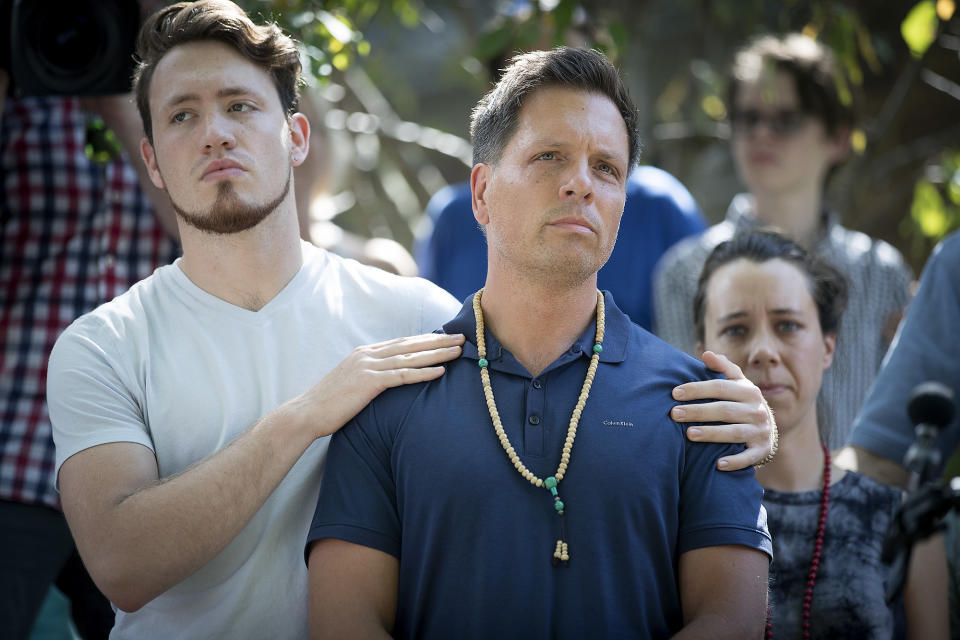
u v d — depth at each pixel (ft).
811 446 13.10
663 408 10.69
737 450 10.68
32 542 15.66
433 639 10.28
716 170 32.14
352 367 10.98
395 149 27.91
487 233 11.09
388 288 12.44
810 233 18.21
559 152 10.53
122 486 10.82
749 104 18.47
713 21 28.07
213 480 10.53
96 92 14.56
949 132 28.71
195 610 11.21
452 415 10.61
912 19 21.77
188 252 11.82
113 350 11.49
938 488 11.98
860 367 17.10
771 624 11.90
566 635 10.10
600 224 10.53
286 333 11.76
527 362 10.90
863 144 19.22
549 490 10.28
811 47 18.80
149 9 15.16
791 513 12.81
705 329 13.79
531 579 10.14
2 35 14.84
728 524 10.31
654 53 29.99
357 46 17.47
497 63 18.94
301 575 11.34
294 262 12.04
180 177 11.50
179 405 11.39
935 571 12.92
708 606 10.14
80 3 14.43
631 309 18.38
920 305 15.24
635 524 10.30
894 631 12.53
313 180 17.84
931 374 14.84
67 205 16.65
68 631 18.11
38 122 16.63
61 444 11.14
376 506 10.60
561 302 10.75
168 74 11.63
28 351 16.21
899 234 30.32
